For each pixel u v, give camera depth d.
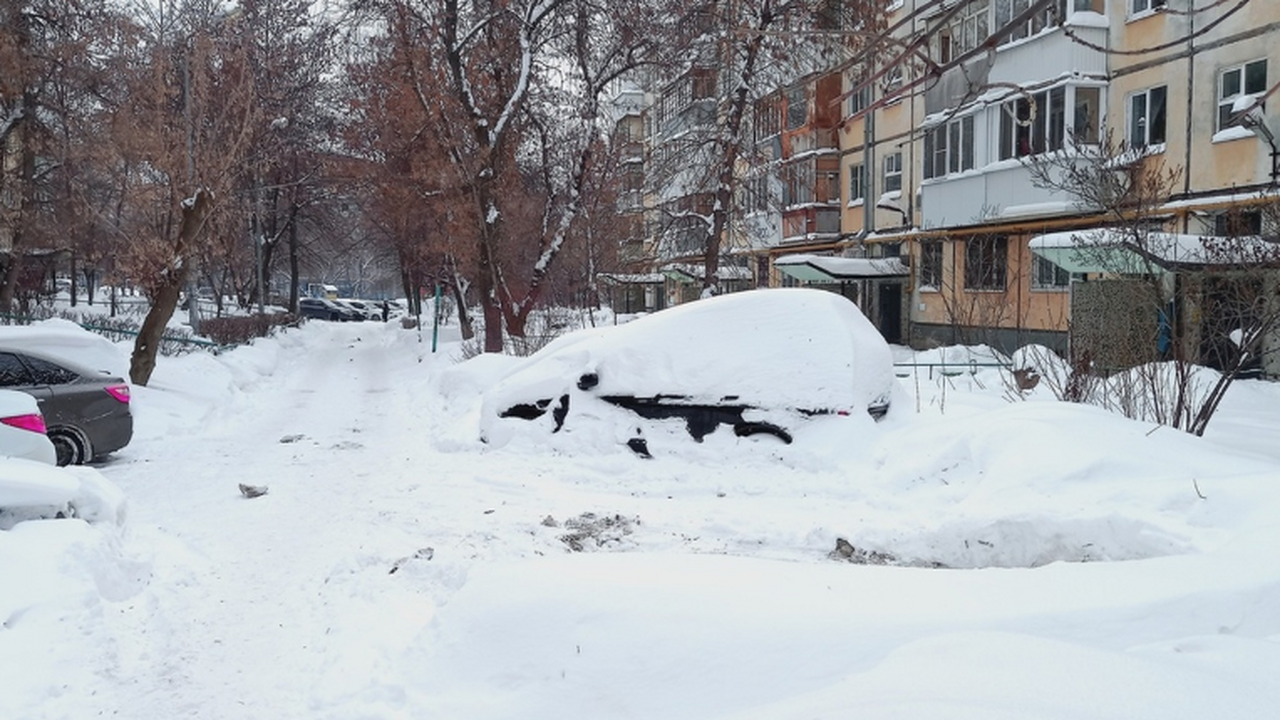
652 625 4.08
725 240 30.89
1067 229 20.02
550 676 3.93
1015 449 7.34
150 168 17.27
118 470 10.11
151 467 10.29
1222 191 16.92
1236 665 3.16
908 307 26.09
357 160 26.39
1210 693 2.83
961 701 2.83
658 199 27.25
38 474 6.39
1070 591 4.28
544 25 21.62
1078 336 12.88
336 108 29.69
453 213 21.02
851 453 8.59
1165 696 2.80
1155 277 10.35
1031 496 6.75
